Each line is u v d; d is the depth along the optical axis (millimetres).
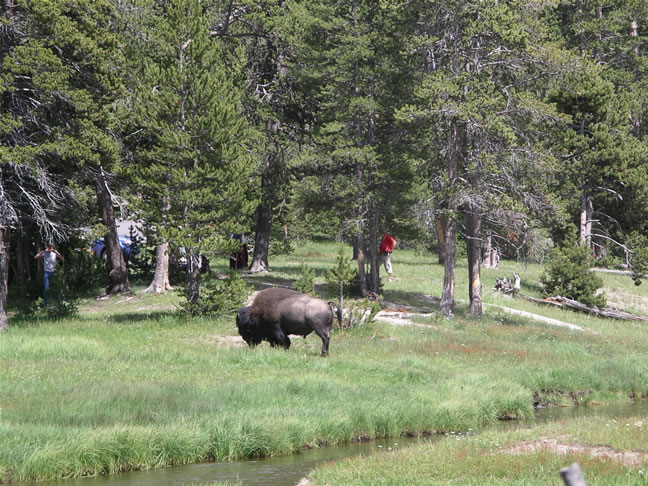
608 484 20297
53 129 58656
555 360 53812
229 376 41531
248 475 26812
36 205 59469
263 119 84875
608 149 94938
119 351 47344
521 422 38125
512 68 71750
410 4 72500
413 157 77812
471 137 71000
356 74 75625
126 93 62906
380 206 77562
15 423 29141
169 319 60125
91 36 60625
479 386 41656
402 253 135500
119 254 75000
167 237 58844
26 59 55469
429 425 35312
